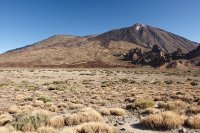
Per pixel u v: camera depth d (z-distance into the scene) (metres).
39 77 83.56
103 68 175.75
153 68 178.88
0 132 10.53
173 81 69.00
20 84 58.78
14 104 25.75
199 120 12.07
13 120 14.47
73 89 44.75
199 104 21.70
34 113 13.03
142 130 11.62
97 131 10.80
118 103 25.33
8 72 105.44
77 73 105.12
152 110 17.42
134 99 26.33
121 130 11.62
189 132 11.04
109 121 14.16
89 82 66.75
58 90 43.59
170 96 29.44
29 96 32.97
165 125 11.88
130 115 16.86
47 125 12.38
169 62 189.25
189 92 35.62
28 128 11.79
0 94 36.88
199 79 77.50
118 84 59.50
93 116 13.84
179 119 12.30
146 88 46.75
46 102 25.58
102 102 25.56
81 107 21.97
